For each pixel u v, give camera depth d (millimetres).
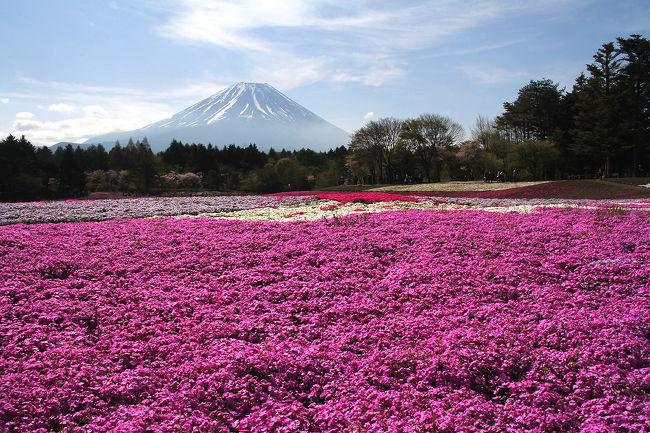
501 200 32875
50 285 10992
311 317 9859
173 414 6148
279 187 105625
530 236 15648
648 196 36156
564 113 94688
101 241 15281
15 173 74000
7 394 6242
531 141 85625
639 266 11922
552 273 12070
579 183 47531
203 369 7457
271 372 7598
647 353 7590
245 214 23859
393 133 97688
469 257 13766
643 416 5754
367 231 17172
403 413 6359
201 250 14406
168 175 102750
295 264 13367
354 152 101625
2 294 10125
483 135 105375
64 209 24562
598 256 13055
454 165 99688
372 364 7828
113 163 114812
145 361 7742
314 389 7238
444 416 6082
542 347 8031
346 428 6055
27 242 14516
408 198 31688
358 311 10117
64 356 7570
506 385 7090
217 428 5918
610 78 71938
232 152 135500
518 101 100875
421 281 11828
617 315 9102
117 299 10500
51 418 5977
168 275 12219
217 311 9938
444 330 9117
